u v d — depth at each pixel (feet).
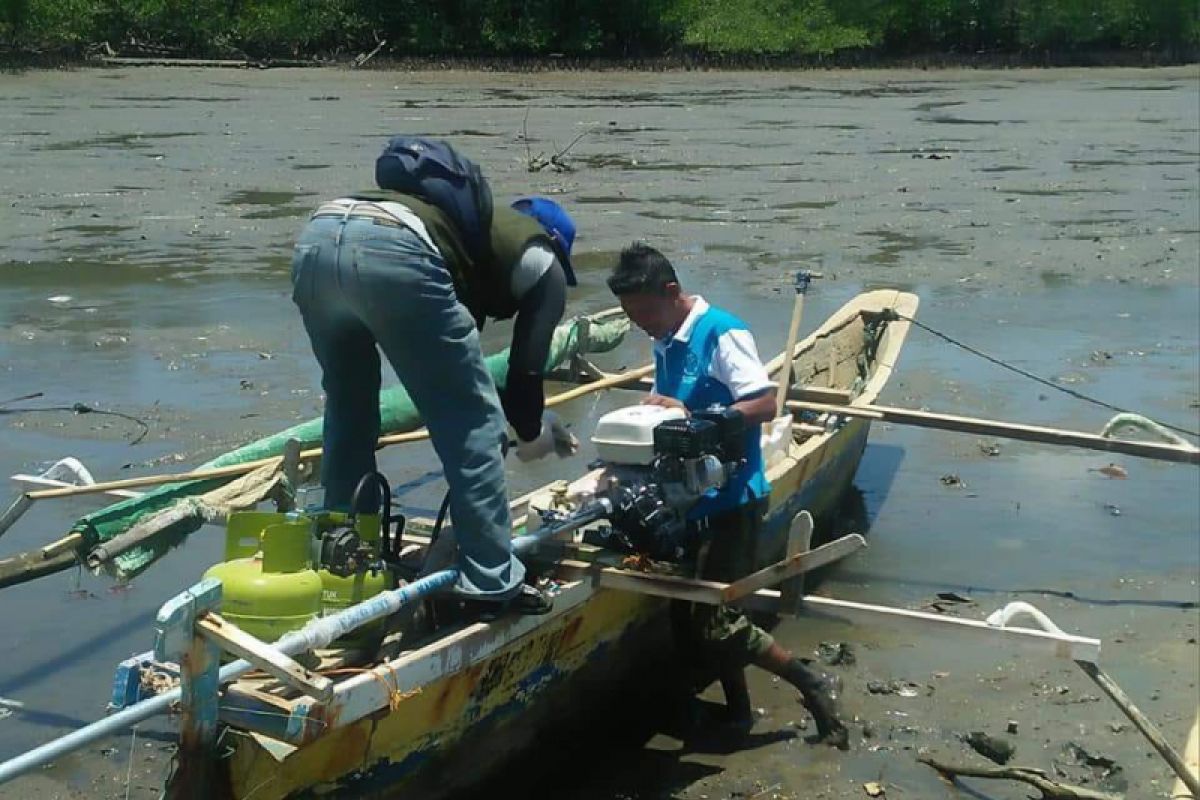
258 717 12.78
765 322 39.32
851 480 26.66
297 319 38.88
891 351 29.04
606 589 16.80
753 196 64.49
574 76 154.10
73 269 45.29
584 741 17.63
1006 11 181.78
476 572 14.87
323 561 14.52
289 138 87.40
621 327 28.48
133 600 20.98
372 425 16.15
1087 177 72.28
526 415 15.83
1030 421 30.99
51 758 11.70
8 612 20.39
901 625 16.62
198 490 19.71
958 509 26.11
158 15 154.71
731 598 16.14
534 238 15.43
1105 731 18.04
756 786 16.66
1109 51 184.03
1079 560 23.76
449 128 95.45
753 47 168.96
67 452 27.48
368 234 14.19
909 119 106.83
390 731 14.06
